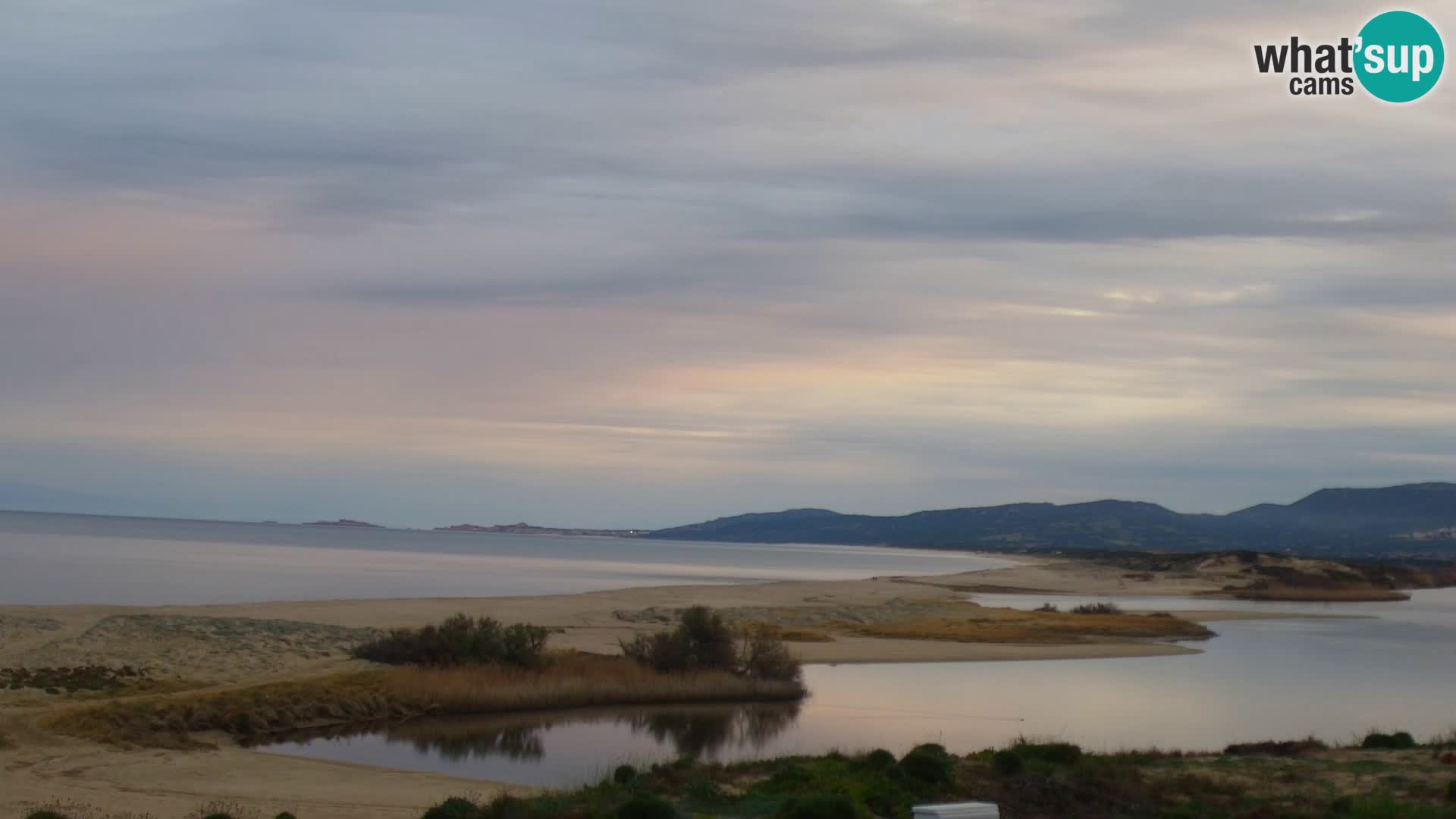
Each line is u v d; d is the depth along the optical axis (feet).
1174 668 186.39
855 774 74.84
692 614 156.87
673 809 63.67
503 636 150.51
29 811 71.92
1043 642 223.92
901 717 132.87
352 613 209.26
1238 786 75.97
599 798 69.67
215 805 76.13
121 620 161.38
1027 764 77.66
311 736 112.78
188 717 109.09
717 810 67.10
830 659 188.14
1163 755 90.22
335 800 79.77
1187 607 362.12
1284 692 157.07
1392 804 68.74
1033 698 149.07
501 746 110.73
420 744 110.93
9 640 146.51
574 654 156.66
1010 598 389.39
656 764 84.17
